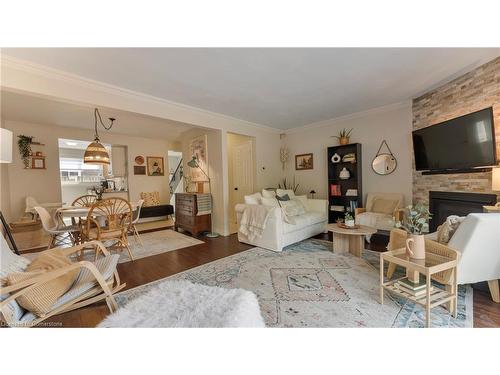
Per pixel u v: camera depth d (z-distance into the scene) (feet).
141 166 20.16
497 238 5.41
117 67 7.75
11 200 14.32
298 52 7.08
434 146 10.00
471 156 8.38
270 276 7.80
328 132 15.69
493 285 5.89
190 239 13.03
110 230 9.43
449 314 5.42
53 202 15.71
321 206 13.83
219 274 8.07
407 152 12.18
